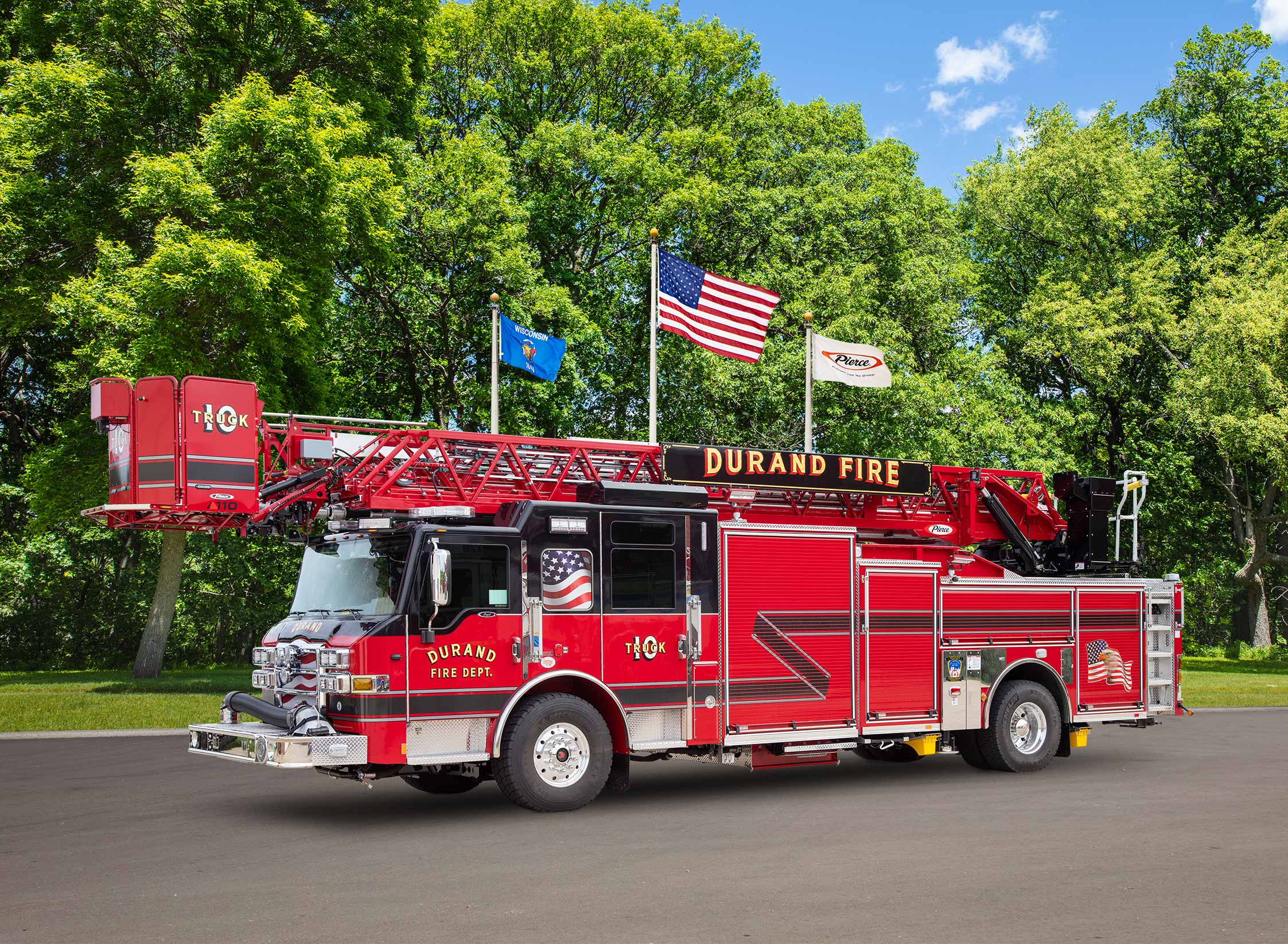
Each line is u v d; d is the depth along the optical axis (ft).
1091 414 126.82
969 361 102.94
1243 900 22.06
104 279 67.77
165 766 42.86
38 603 113.29
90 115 70.85
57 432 80.89
